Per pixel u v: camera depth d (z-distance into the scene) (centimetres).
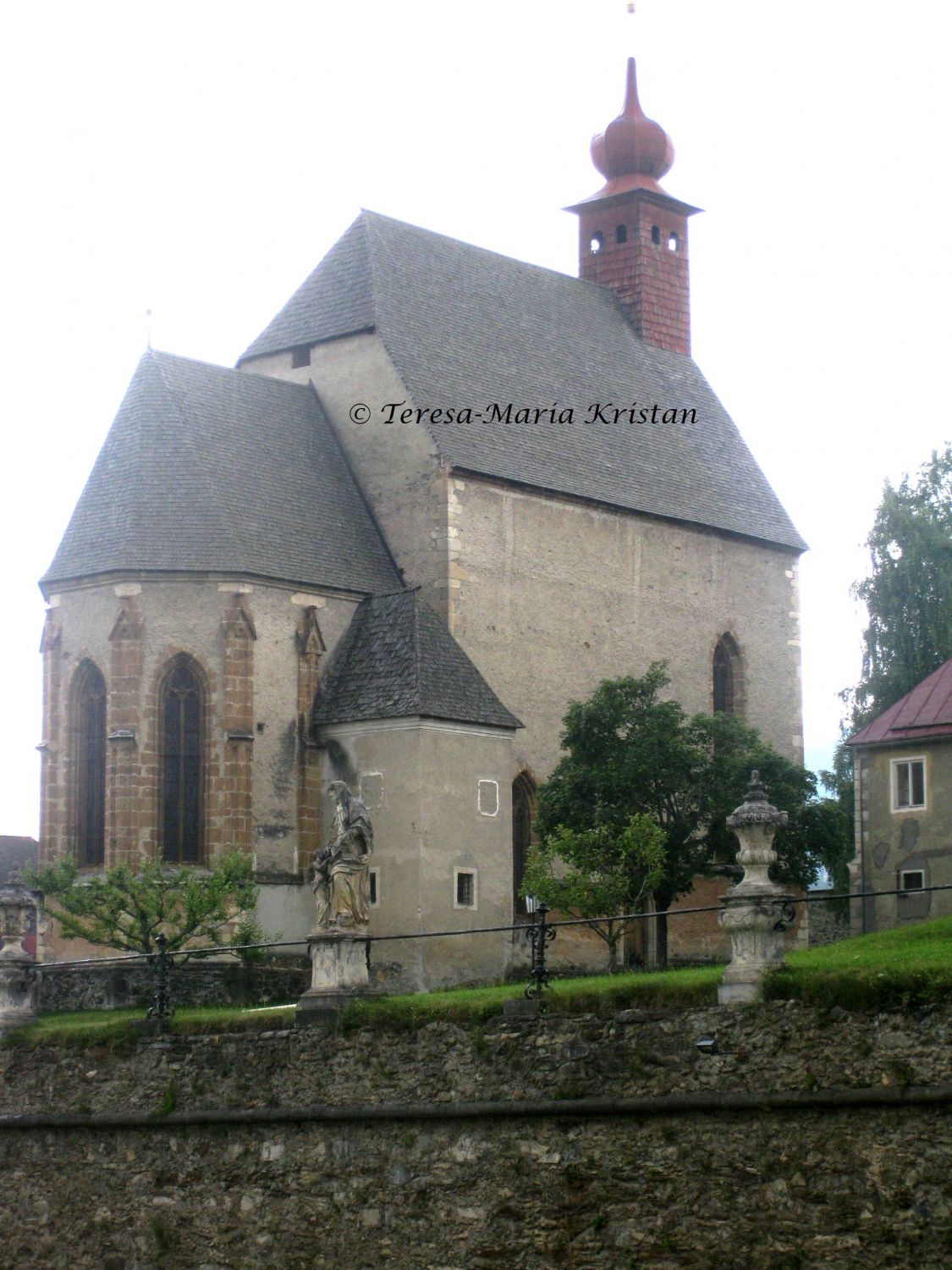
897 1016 2784
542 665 6469
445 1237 3319
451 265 7075
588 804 5900
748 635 7350
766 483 7756
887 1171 2772
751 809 3047
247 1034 3722
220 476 6034
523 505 6506
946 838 5650
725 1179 2953
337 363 6619
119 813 5675
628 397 7356
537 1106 3197
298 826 5866
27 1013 4297
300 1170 3575
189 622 5794
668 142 7994
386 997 3653
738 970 2986
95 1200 3941
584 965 6219
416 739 5694
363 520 6375
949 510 8456
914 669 8144
